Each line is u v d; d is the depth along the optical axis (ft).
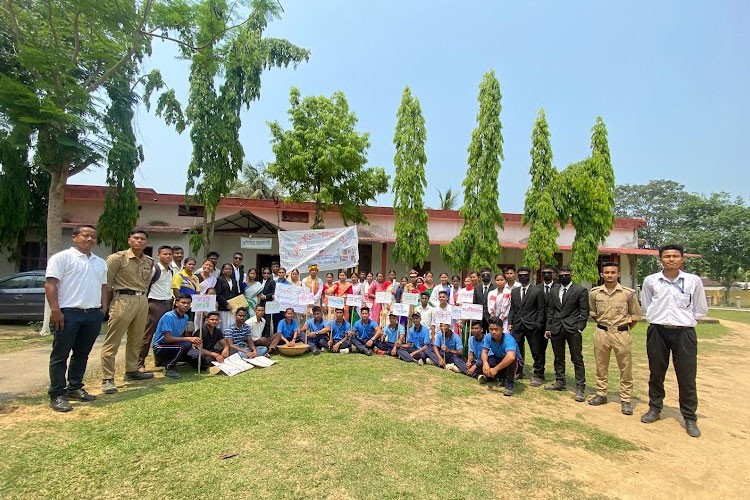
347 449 12.80
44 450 12.00
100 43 32.35
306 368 22.63
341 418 15.29
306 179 48.78
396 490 10.71
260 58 43.73
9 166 44.45
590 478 12.06
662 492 11.53
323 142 47.29
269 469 11.39
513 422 16.22
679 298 16.74
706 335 44.06
